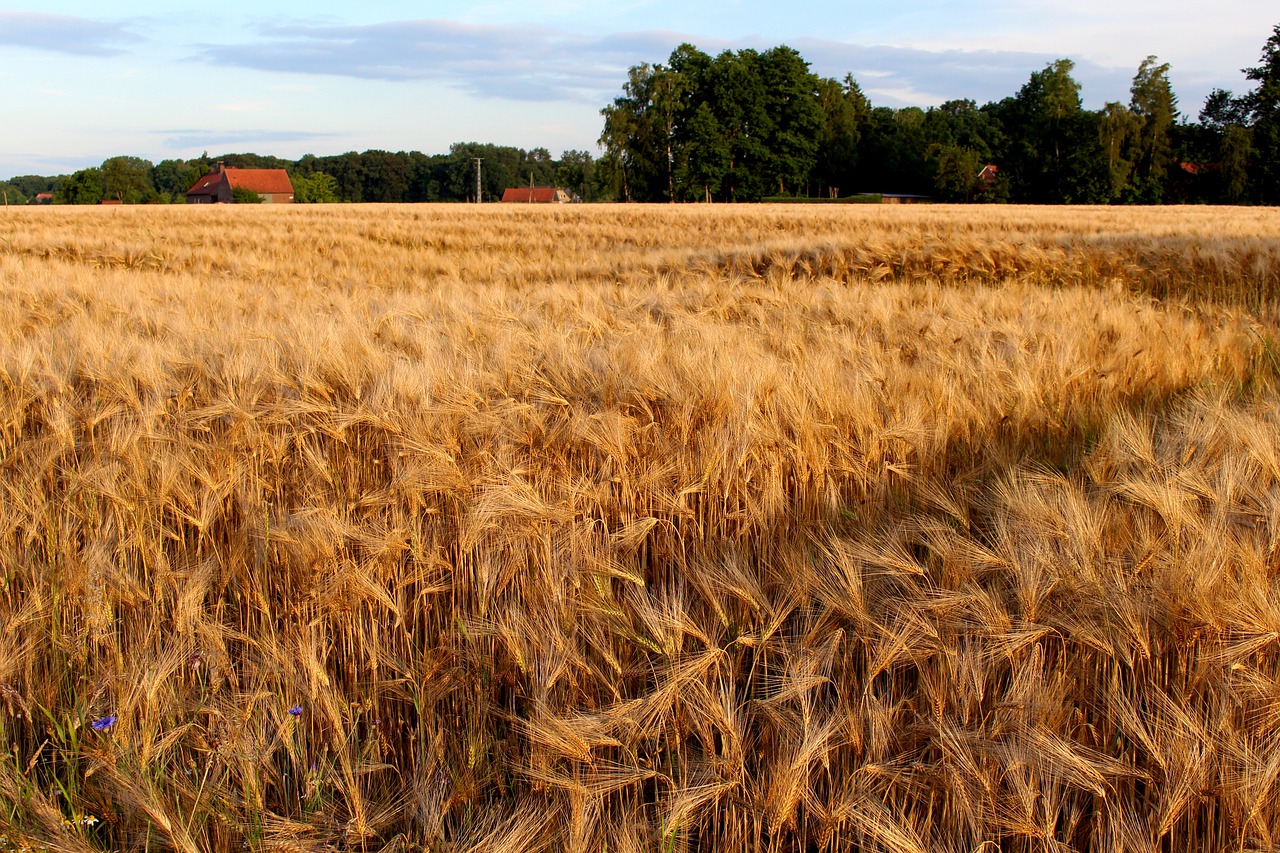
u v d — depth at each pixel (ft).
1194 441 9.51
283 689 8.03
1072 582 7.06
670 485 10.18
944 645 7.10
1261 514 7.77
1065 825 6.75
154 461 10.76
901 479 10.91
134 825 7.08
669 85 244.22
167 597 9.35
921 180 288.30
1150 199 238.68
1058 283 37.52
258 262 46.57
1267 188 230.68
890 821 6.44
